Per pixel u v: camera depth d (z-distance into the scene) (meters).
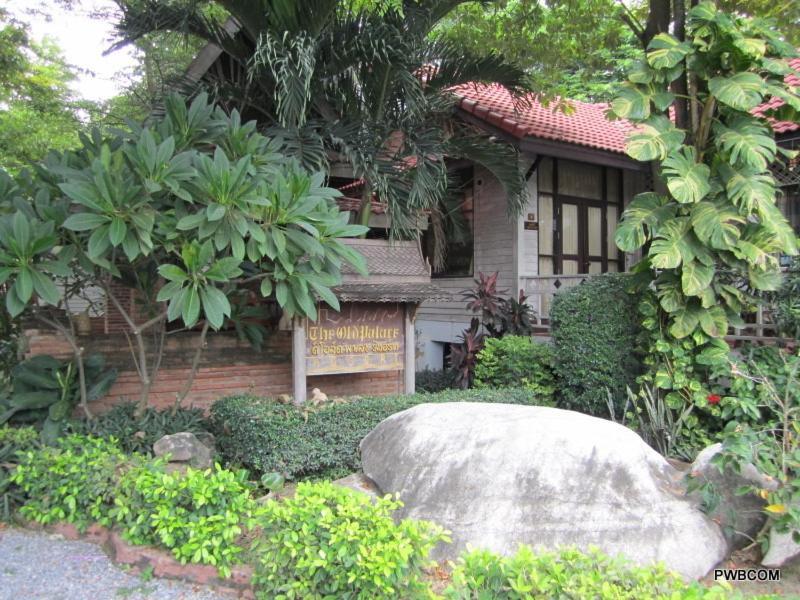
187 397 7.32
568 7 10.06
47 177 5.73
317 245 5.25
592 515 4.07
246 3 7.34
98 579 4.07
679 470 5.44
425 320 13.32
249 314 7.11
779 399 5.09
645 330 6.93
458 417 5.05
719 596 3.02
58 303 5.08
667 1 8.62
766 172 7.30
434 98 8.59
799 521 3.77
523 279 11.30
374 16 7.40
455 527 4.12
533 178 11.71
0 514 5.07
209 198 5.09
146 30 7.79
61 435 5.73
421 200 7.32
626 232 6.47
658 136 6.29
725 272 6.75
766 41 6.32
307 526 3.62
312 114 8.09
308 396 7.24
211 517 4.07
